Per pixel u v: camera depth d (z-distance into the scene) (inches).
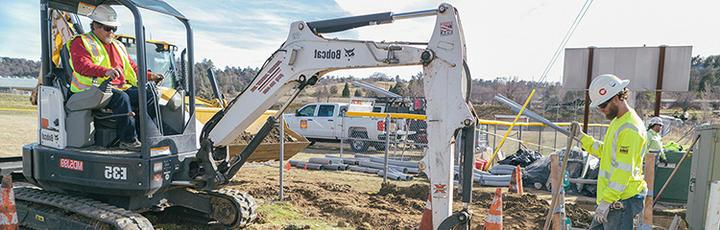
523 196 316.5
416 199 309.1
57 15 219.1
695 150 244.2
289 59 177.9
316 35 173.9
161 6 189.2
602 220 150.9
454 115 148.6
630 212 152.6
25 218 201.2
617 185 146.5
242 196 228.4
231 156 323.9
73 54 183.2
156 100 187.5
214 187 197.3
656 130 330.3
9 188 170.6
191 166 198.8
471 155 149.4
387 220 255.0
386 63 160.7
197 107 327.0
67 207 183.3
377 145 653.3
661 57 395.9
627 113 151.3
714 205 159.2
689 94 1560.0
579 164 356.5
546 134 825.5
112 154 178.5
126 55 210.4
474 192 334.3
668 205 324.2
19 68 1553.9
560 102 1047.0
